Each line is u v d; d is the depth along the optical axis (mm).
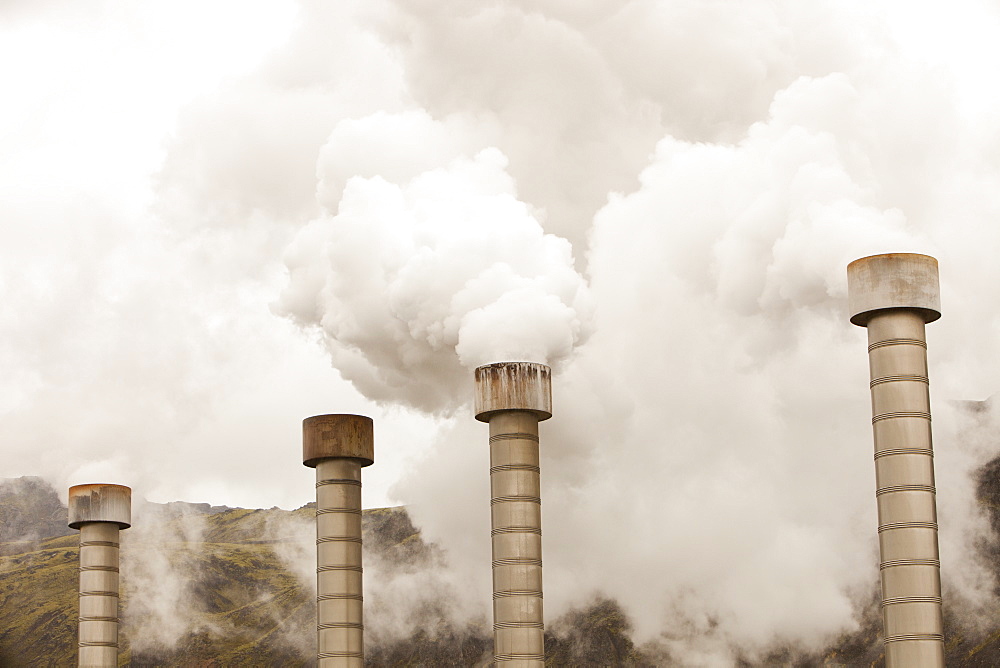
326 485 59438
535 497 53656
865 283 44594
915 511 43094
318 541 59312
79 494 71250
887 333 44406
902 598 42656
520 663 51750
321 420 59438
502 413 54062
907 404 43812
